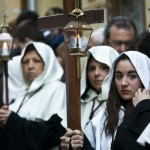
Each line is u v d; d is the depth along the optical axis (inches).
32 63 302.2
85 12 252.4
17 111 297.6
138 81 244.2
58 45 348.2
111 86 249.3
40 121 289.3
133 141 229.8
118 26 307.6
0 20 425.1
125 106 247.8
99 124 250.8
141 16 351.3
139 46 271.4
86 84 274.2
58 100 293.7
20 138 279.1
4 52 275.9
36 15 390.0
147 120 231.9
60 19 262.4
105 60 269.0
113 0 368.5
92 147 248.1
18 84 317.4
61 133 277.9
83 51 238.7
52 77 302.4
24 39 350.6
